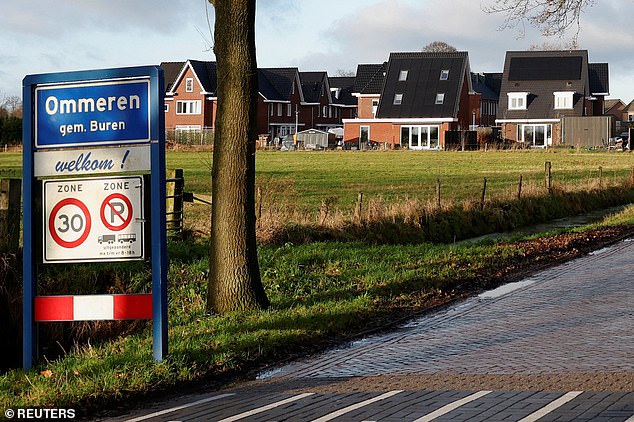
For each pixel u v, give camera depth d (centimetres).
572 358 1078
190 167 5697
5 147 7588
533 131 9475
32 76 1142
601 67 10281
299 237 2261
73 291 1606
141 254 1120
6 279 1481
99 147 1128
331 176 4941
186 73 10438
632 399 850
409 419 813
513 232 2912
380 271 1889
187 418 873
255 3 1427
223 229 1468
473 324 1386
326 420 829
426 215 2612
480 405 855
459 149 8631
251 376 1099
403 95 9494
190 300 1584
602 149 8269
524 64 9862
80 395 975
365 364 1126
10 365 1427
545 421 778
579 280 1820
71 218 1137
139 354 1143
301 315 1425
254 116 1452
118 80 1119
